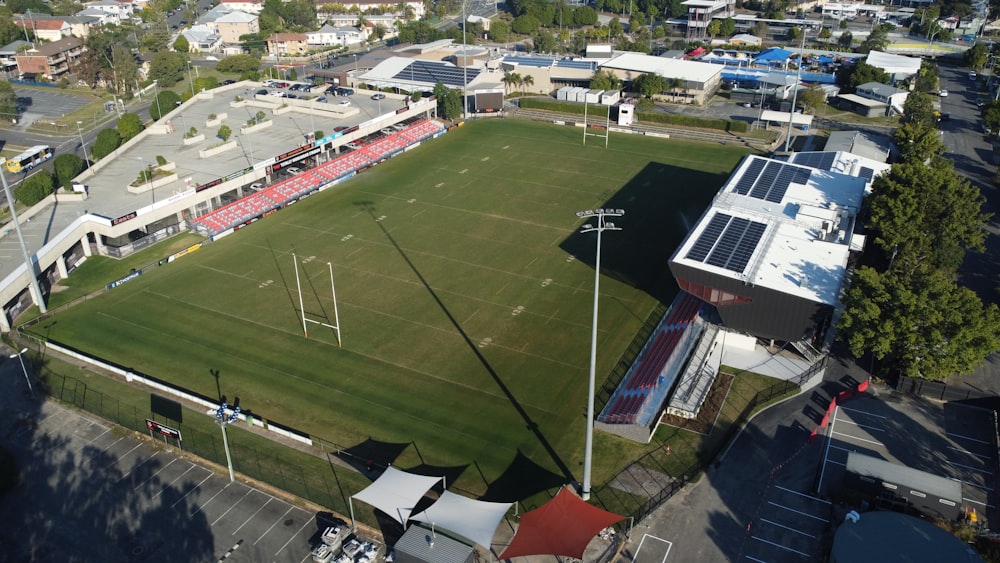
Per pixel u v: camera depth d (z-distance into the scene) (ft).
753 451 235.40
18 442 243.19
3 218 407.23
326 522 209.46
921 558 181.78
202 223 412.98
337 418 253.44
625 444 240.12
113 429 249.75
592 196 458.09
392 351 292.81
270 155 484.74
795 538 200.85
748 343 292.20
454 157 538.47
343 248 387.14
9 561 196.24
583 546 184.96
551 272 357.41
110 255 386.52
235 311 324.80
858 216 365.81
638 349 293.02
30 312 328.90
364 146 537.24
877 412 252.83
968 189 343.46
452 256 375.86
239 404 261.24
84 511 213.66
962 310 248.52
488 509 197.67
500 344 296.92
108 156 476.54
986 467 226.79
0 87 619.67
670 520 208.23
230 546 200.64
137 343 301.02
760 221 322.14
